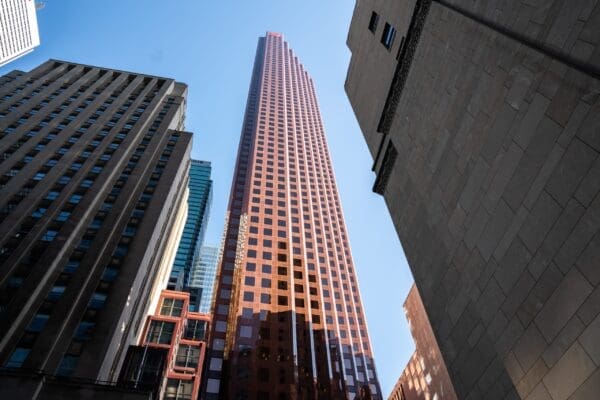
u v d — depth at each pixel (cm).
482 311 1877
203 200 17250
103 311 3588
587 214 1344
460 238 2109
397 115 3073
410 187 2888
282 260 9369
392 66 3244
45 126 5872
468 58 2175
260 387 6725
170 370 6056
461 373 2059
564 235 1427
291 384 6912
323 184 12606
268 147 13462
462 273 2081
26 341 3147
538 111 1612
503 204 1770
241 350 7181
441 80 2447
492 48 1962
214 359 7150
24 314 3309
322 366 7762
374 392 7744
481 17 2106
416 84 2791
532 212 1591
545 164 1547
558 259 1445
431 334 8062
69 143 5647
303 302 8631
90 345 3256
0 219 4131
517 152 1711
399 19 3138
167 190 5434
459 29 2295
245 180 12200
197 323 7700
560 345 1404
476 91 2067
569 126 1451
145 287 4812
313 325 8381
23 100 6512
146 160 5819
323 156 13988
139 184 5359
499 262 1770
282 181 11938
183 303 7356
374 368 8181
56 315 3369
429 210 2478
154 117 7081
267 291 8488
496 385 1761
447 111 2344
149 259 4850
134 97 7581
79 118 6269
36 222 4212
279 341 7569
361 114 3988
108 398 2567
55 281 3703
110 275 3984
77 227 4262
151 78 8275
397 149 3064
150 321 6481
